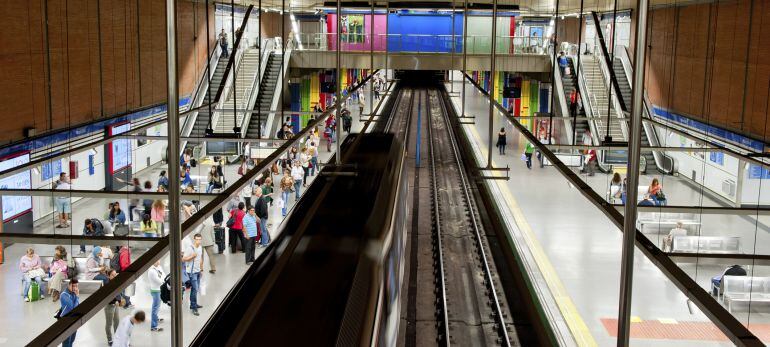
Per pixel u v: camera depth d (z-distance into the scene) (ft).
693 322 40.27
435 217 57.98
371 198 28.17
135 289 43.88
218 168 66.39
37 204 60.70
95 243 24.88
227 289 45.24
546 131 101.91
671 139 89.61
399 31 121.08
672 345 37.09
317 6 126.00
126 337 34.40
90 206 68.49
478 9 118.62
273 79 103.86
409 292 40.83
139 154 83.35
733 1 69.62
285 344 14.12
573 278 46.68
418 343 33.83
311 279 18.12
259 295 16.89
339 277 18.30
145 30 83.35
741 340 11.98
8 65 54.24
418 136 79.20
